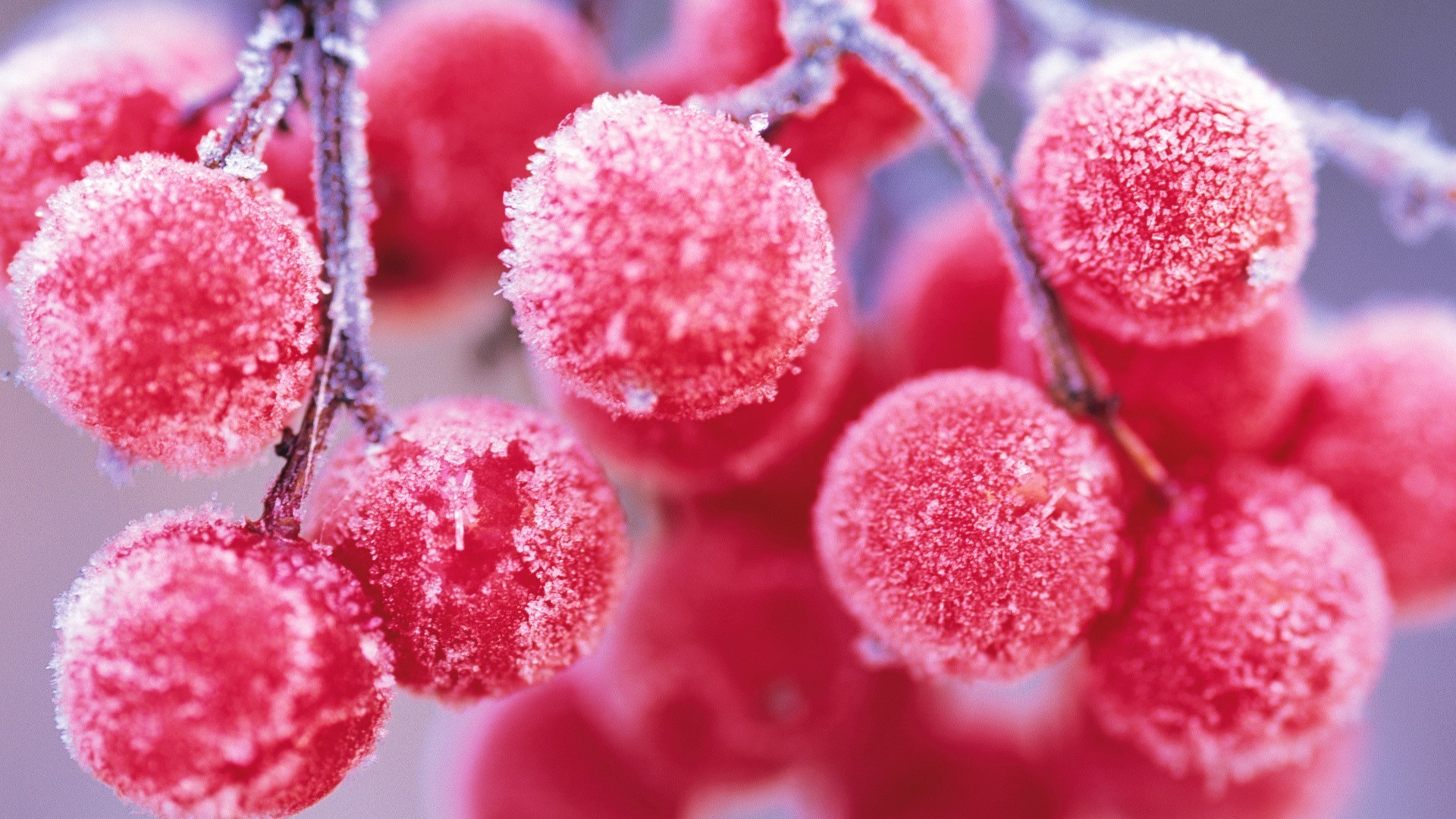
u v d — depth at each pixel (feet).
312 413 0.27
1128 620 0.29
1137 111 0.28
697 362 0.26
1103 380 0.29
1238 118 0.27
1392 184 0.30
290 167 0.29
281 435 0.27
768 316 0.26
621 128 0.26
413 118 0.31
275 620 0.26
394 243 0.31
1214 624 0.28
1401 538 0.31
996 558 0.27
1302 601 0.28
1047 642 0.28
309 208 0.29
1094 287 0.28
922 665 0.28
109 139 0.28
